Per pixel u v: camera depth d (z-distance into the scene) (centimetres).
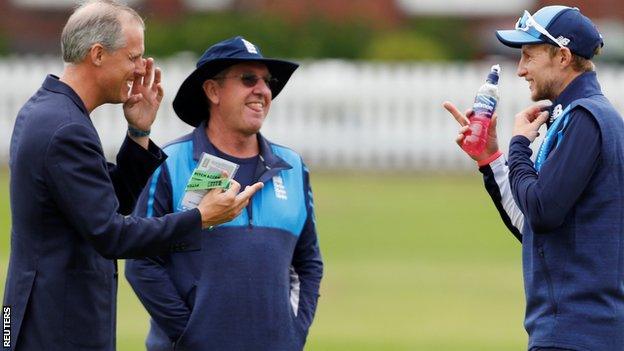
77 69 2092
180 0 11319
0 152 8156
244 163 2423
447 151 8231
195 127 2522
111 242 2033
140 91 2228
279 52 9669
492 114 2411
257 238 2361
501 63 10175
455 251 5275
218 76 2416
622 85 8231
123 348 3584
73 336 2064
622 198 2152
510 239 5581
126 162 2238
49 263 2052
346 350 3597
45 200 2038
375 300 4350
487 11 11662
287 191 2427
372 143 8262
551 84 2241
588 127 2139
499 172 2403
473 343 3716
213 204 2116
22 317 2053
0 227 5550
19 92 8238
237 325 2333
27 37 11569
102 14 2081
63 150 2017
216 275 2339
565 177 2111
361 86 8256
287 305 2373
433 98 8238
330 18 10288
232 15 10319
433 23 10800
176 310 2341
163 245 2081
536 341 2162
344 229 5738
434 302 4338
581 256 2141
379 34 10356
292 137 8275
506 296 4453
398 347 3653
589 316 2128
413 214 6203
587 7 11575
